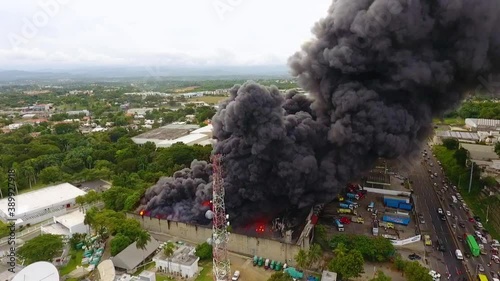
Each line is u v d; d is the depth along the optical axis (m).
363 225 71.00
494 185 80.88
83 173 98.94
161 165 99.94
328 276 51.78
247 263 60.16
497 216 71.06
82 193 87.00
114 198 79.19
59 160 109.31
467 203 80.56
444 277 54.03
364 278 53.94
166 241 67.88
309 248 58.41
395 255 57.91
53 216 78.06
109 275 52.88
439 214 74.56
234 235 63.47
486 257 59.28
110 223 64.94
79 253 63.41
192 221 69.62
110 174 100.81
